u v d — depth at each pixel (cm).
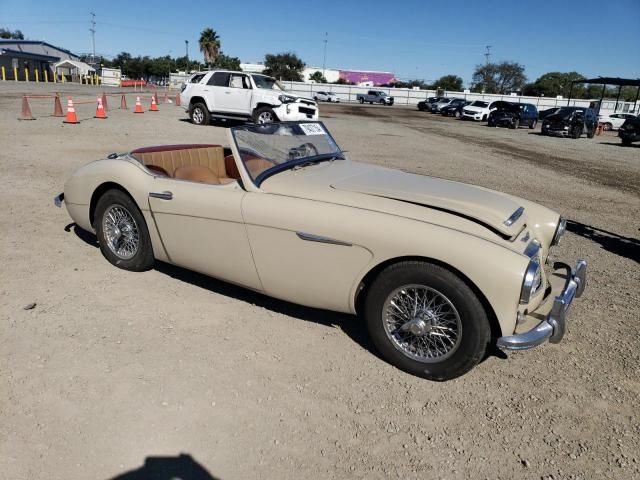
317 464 239
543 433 267
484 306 281
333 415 272
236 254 349
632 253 584
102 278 417
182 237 375
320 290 324
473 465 244
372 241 294
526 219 350
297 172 365
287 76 8688
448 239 277
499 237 292
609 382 314
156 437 249
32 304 362
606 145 2148
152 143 1174
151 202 383
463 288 277
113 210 424
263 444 249
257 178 343
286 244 323
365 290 322
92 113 1817
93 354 310
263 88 1633
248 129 359
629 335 374
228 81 1636
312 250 314
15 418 254
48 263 441
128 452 239
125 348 319
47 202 628
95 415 260
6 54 5600
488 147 1730
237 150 341
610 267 528
